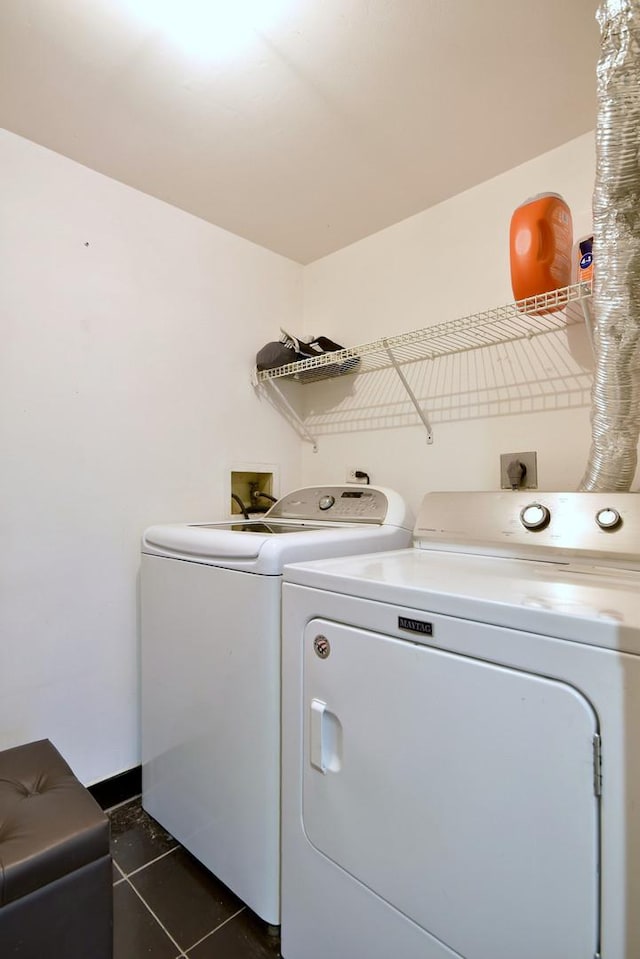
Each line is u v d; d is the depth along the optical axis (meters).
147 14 1.06
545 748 0.64
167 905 1.20
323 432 2.24
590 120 1.42
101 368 1.60
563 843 0.62
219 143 1.49
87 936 0.90
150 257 1.75
